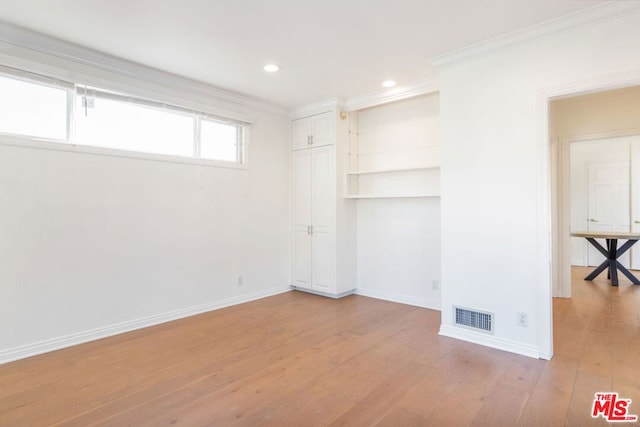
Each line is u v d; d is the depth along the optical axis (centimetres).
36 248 283
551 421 189
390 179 440
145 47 296
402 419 193
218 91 402
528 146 271
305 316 379
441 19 251
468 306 302
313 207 467
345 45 292
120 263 331
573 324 341
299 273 485
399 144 432
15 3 230
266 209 465
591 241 550
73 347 296
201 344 302
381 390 223
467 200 302
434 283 402
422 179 412
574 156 707
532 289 270
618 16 235
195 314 387
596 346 288
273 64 331
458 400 211
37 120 289
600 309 391
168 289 366
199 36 277
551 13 244
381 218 448
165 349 291
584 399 210
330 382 234
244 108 438
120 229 331
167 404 209
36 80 282
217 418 195
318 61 325
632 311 384
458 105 306
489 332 291
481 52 291
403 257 428
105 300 321
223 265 416
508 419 192
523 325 274
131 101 338
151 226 353
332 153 443
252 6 235
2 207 268
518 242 276
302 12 242
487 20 253
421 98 414
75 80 300
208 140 409
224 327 345
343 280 454
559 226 445
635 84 234
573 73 252
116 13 243
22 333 276
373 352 282
